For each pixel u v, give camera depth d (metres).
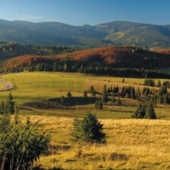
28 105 164.62
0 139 15.27
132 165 17.02
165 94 191.25
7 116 18.36
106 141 33.38
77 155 18.86
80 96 191.12
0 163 15.31
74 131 34.47
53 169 16.48
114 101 189.12
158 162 17.56
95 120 32.47
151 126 41.56
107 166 16.84
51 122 44.81
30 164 15.95
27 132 15.77
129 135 36.91
